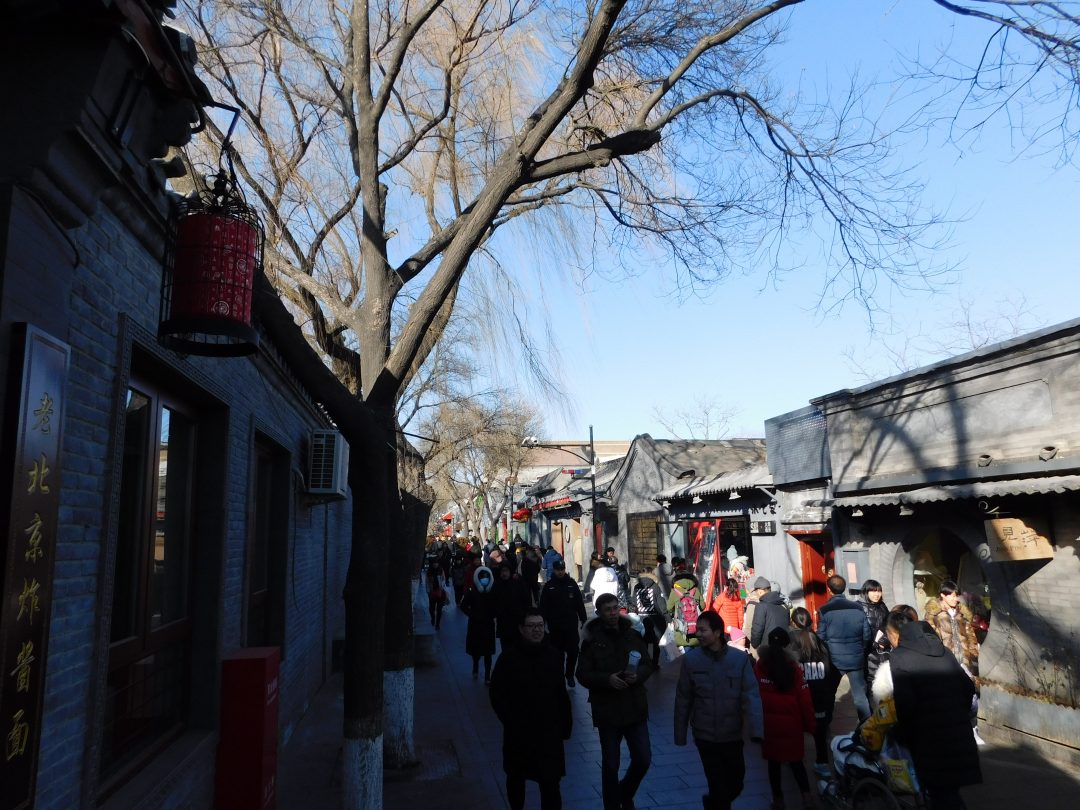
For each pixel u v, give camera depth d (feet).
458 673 39.50
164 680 15.14
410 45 28.73
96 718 10.45
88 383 10.39
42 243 8.95
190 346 11.12
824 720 21.38
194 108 11.90
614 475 82.12
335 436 30.04
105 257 10.93
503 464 111.75
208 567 16.65
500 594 37.78
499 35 28.53
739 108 22.80
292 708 26.04
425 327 18.80
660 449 65.31
